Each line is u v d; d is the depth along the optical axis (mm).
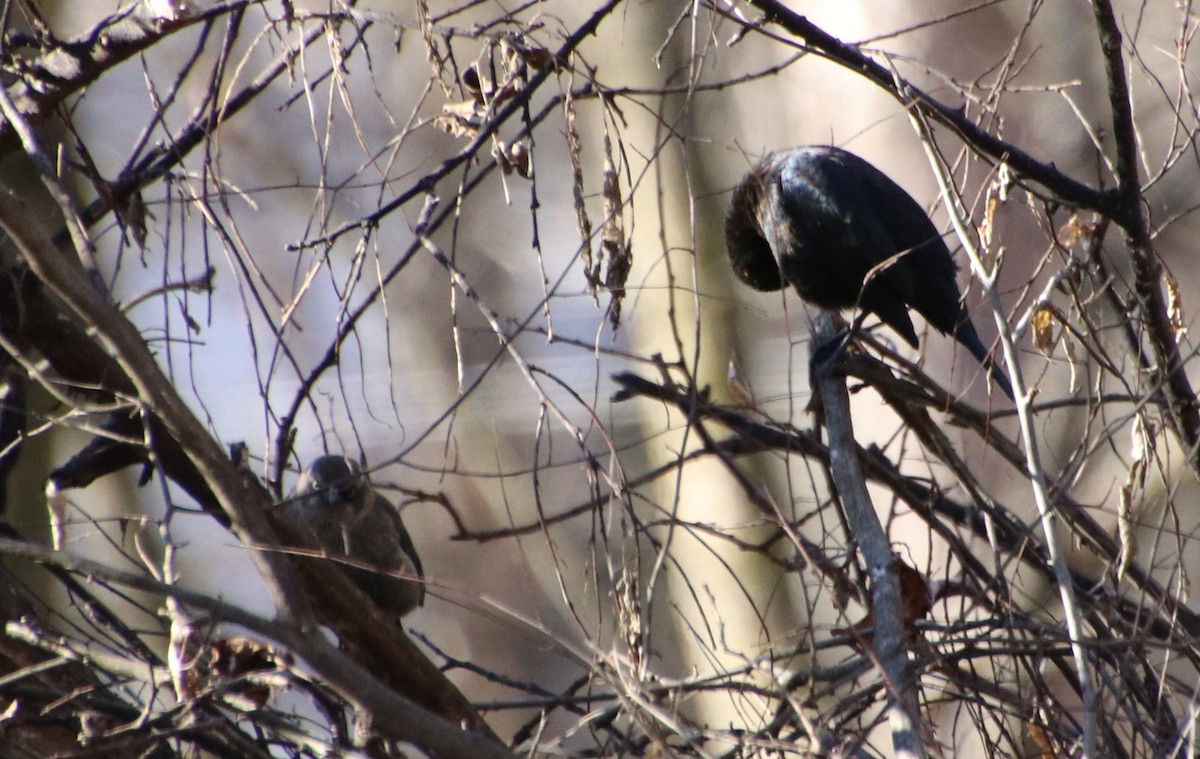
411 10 20516
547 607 27141
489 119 8328
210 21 9297
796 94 22422
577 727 8242
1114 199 9578
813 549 9070
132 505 22672
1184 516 16141
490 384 25500
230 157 25828
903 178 21953
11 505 16406
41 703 8023
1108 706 9320
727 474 18828
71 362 8438
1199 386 14844
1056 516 8586
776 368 19094
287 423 8516
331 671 6562
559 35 8945
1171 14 18344
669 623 19484
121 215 9156
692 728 8086
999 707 8352
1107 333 11125
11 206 6242
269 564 6773
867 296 11617
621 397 9438
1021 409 7312
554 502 25203
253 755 7410
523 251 26750
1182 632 8672
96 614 8461
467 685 27828
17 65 9570
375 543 10758
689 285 19219
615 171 8203
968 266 14125
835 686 8055
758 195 12484
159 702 8141
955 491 13195
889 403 10023
